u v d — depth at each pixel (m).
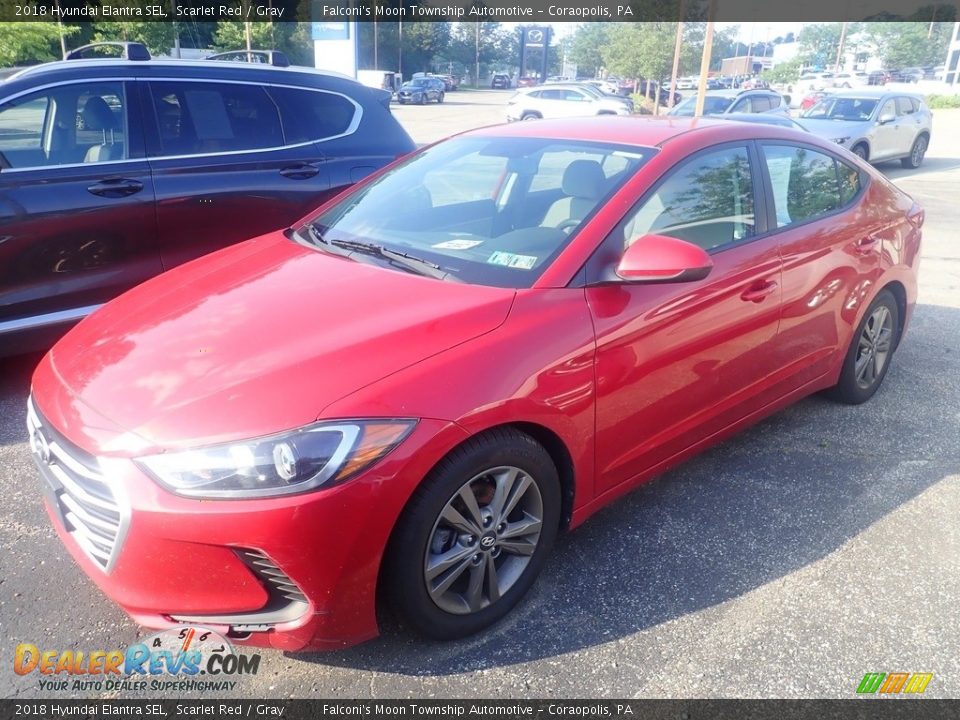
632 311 2.82
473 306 2.59
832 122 15.37
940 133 26.19
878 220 4.25
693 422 3.25
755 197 3.51
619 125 3.59
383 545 2.23
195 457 2.10
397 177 3.76
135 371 2.41
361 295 2.72
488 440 2.41
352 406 2.18
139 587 2.20
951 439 4.15
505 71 109.56
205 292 2.92
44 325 4.40
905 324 4.69
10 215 4.20
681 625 2.69
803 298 3.64
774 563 3.05
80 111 4.54
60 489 2.46
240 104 5.16
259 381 2.25
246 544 2.10
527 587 2.73
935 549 3.17
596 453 2.81
